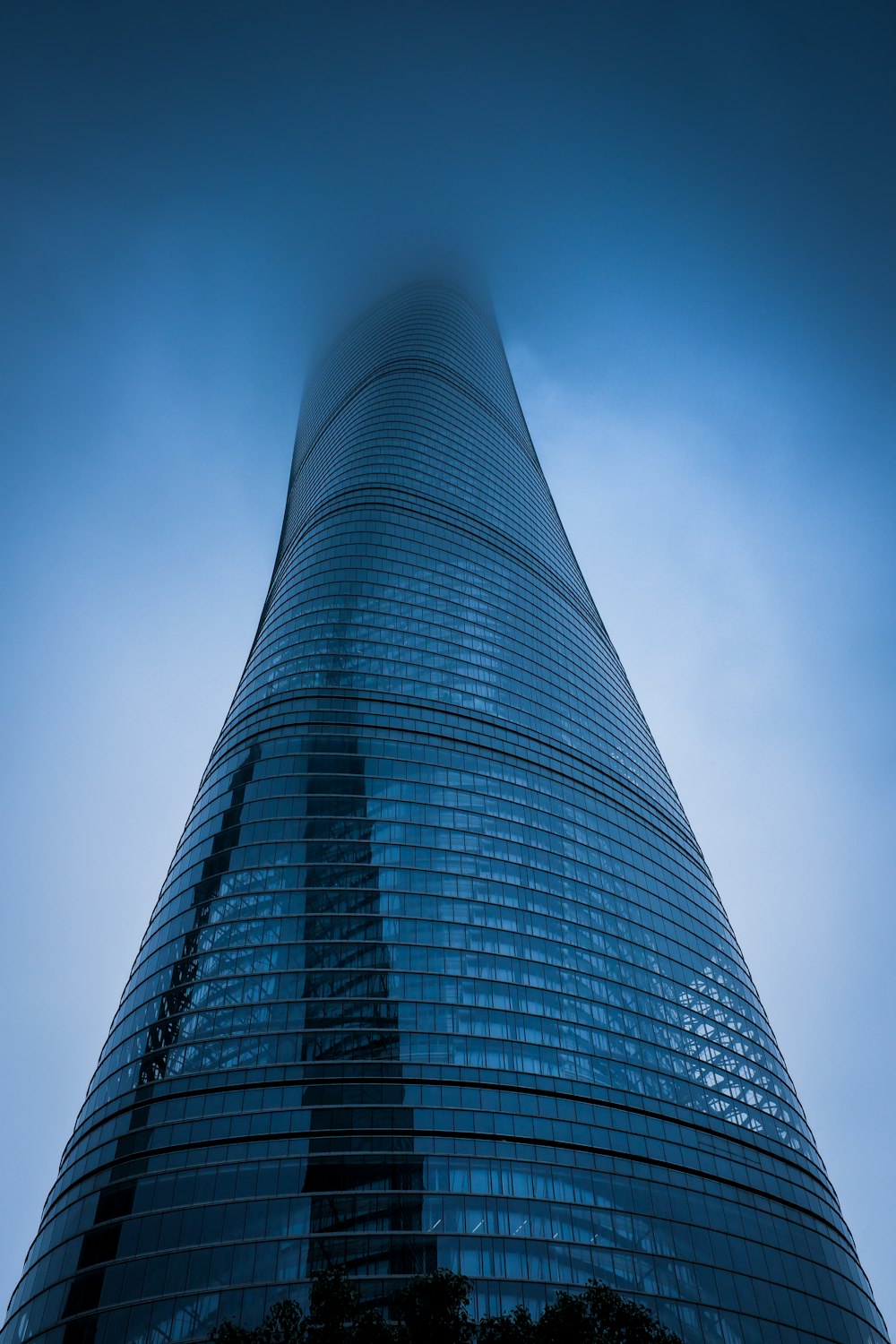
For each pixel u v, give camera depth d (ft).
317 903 286.05
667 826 441.27
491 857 325.01
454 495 521.24
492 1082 258.16
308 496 565.53
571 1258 226.99
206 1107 238.27
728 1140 299.58
